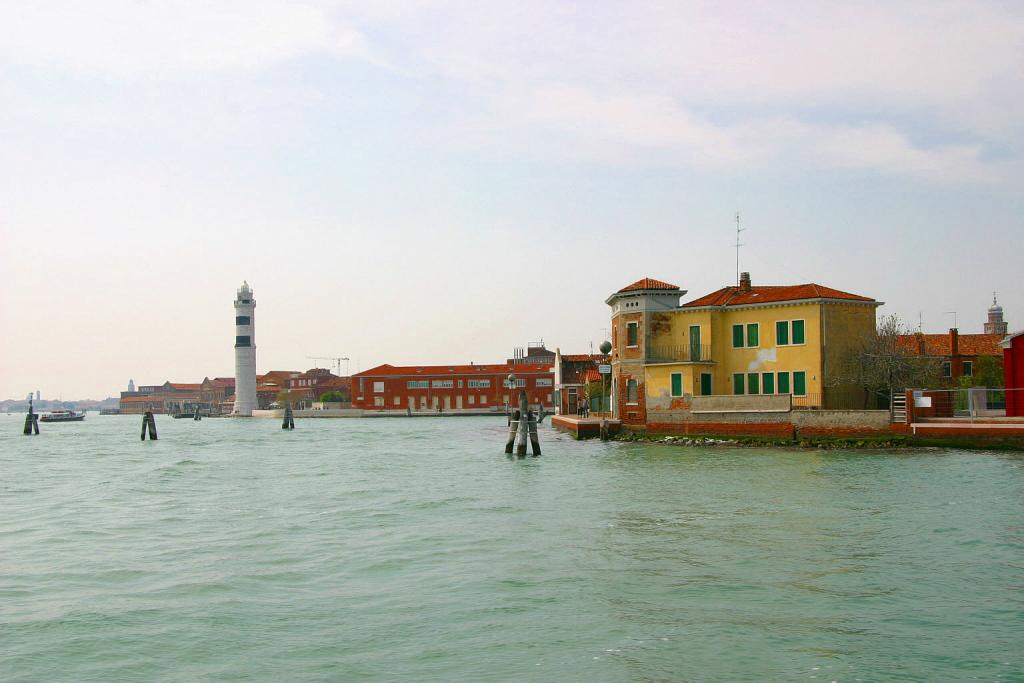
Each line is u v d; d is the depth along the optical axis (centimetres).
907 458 4500
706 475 4006
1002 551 2259
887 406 5978
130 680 1476
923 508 2908
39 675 1502
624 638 1644
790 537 2484
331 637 1677
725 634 1656
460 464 5159
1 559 2386
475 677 1470
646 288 6431
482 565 2220
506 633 1683
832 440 5306
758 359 6091
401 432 9988
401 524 2859
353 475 4556
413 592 1980
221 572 2197
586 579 2056
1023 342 5144
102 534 2764
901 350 6112
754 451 5222
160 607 1891
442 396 16075
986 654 1538
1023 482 3475
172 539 2658
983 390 5234
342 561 2300
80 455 6681
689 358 6309
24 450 7475
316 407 19150
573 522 2816
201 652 1603
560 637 1656
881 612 1773
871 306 6069
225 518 3061
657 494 3400
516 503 3284
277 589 2027
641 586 1988
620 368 6569
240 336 19400
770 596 1892
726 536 2519
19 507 3441
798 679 1441
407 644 1631
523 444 5547
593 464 4778
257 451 6881
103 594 2003
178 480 4428
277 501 3497
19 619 1814
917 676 1445
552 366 16338
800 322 5912
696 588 1964
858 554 2256
